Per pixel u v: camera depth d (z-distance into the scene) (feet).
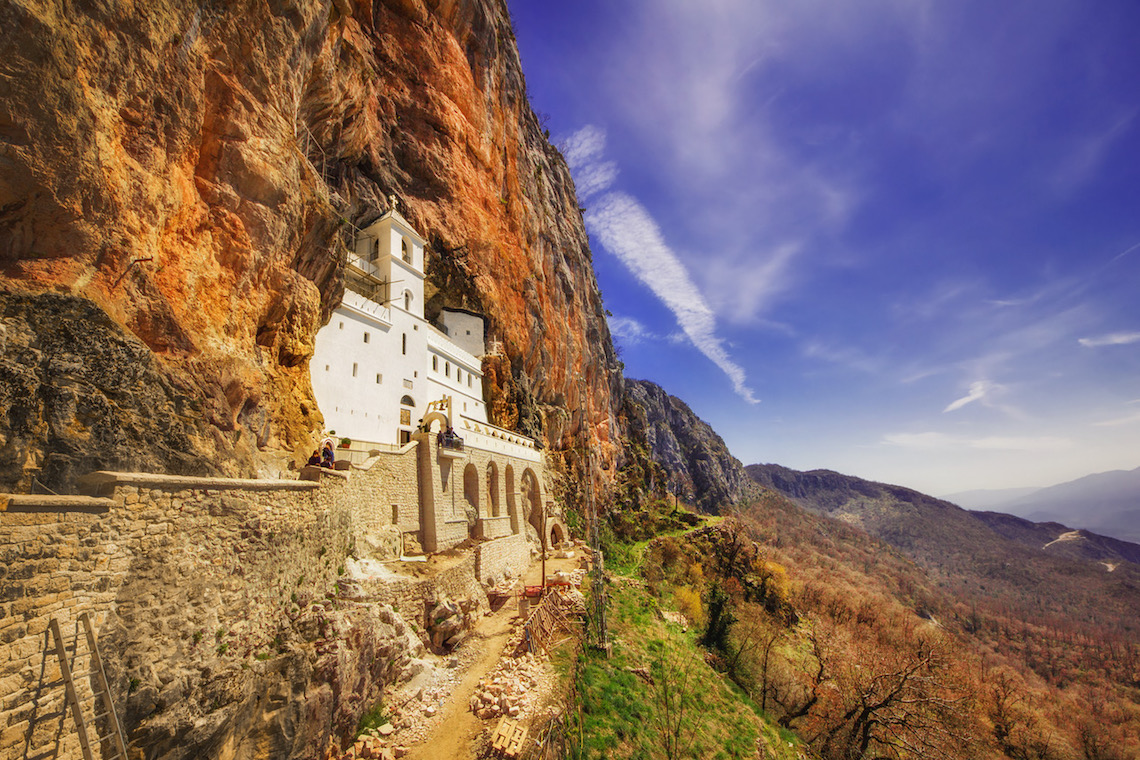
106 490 29.25
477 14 177.78
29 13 34.45
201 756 32.27
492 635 75.66
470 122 168.66
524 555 122.01
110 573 28.22
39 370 32.12
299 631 44.11
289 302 67.15
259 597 40.42
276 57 62.85
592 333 286.46
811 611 261.44
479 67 179.32
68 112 37.04
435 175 147.74
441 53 159.33
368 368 99.40
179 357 45.34
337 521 57.31
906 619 296.51
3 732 21.90
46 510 25.20
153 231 45.34
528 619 77.05
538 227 215.31
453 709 55.83
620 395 353.51
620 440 317.83
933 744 96.53
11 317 32.27
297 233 67.51
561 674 69.21
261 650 39.65
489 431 128.67
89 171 38.47
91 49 39.50
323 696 42.27
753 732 89.66
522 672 64.90
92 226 39.09
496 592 89.20
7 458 28.99
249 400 57.16
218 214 55.11
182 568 33.24
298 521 47.62
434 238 140.97
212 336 51.98
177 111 48.88
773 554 400.26
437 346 125.70
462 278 149.18
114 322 37.60
